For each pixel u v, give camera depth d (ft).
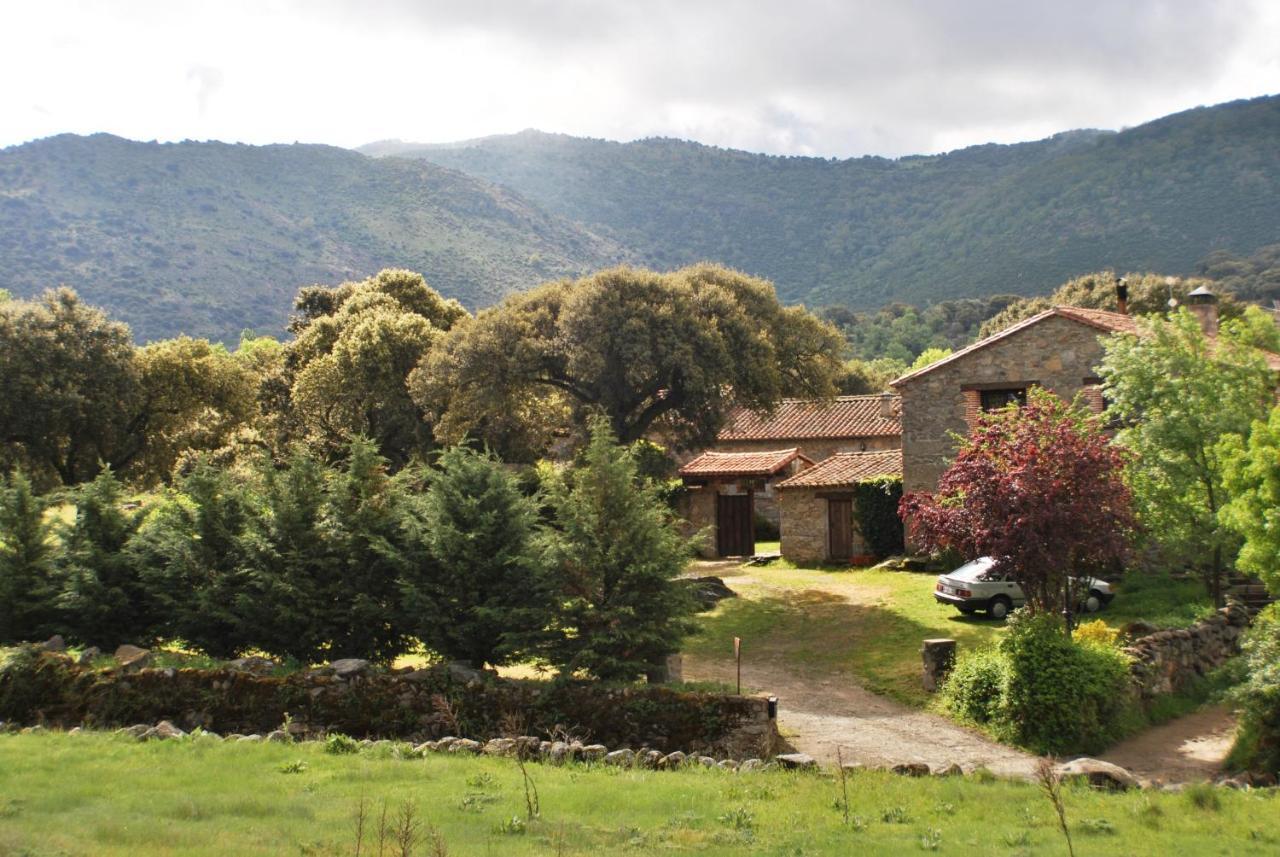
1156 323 89.76
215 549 69.51
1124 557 71.31
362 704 58.39
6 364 146.72
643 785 45.57
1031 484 68.18
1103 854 35.32
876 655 83.05
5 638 69.87
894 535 122.42
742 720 56.34
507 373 119.03
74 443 155.94
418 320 165.27
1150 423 83.61
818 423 168.96
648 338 112.88
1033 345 111.55
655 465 141.69
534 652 61.98
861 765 53.62
